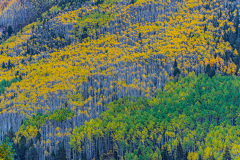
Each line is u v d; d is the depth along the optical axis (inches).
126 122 4990.2
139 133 4630.9
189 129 4783.5
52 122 5684.1
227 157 3929.6
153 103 5797.2
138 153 4279.0
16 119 6289.4
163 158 4249.5
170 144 4448.8
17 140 4884.4
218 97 5521.7
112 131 5068.9
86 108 6466.5
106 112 5580.7
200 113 4995.1
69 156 4731.8
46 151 4714.6
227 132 4402.1
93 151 4901.6
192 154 4087.1
